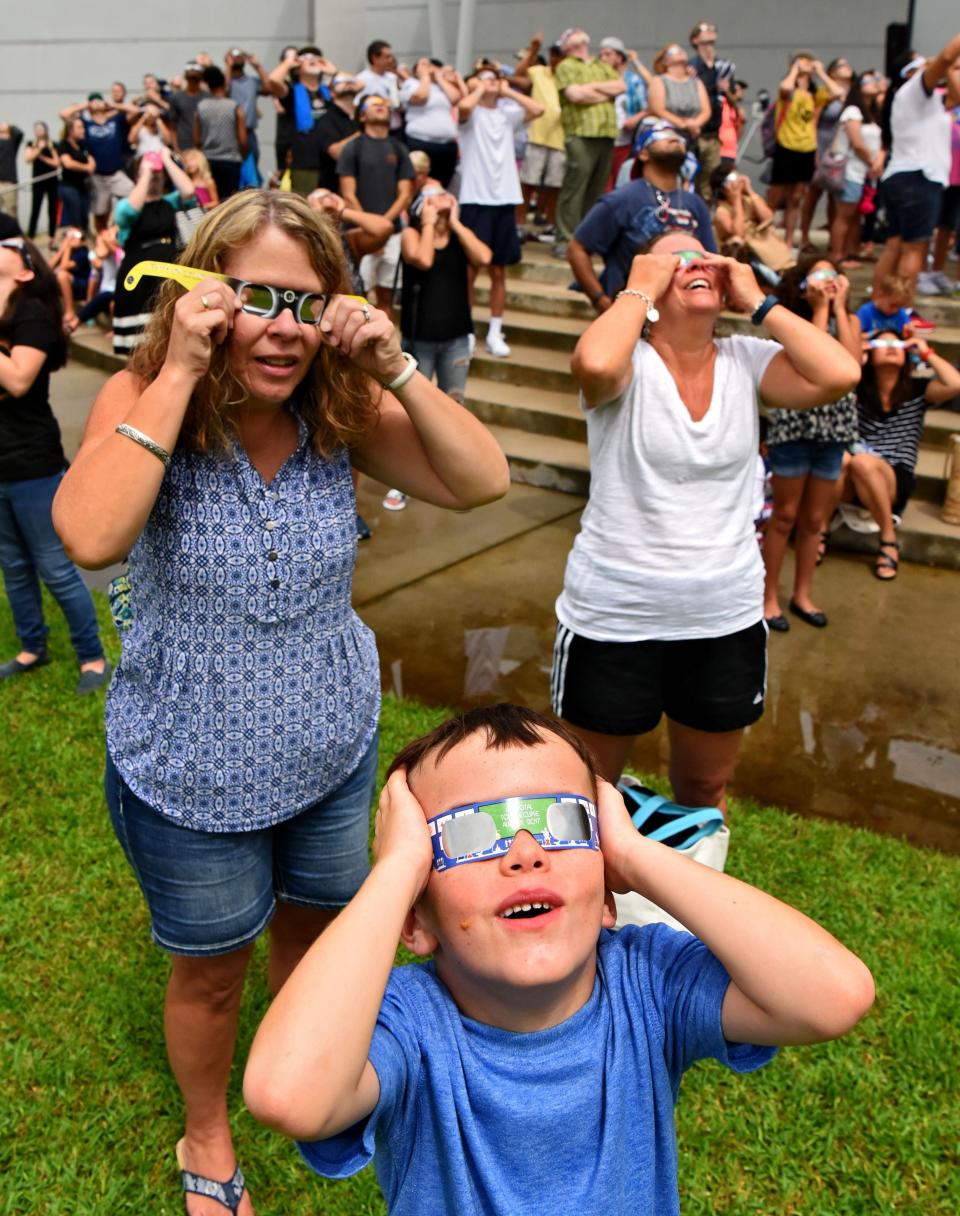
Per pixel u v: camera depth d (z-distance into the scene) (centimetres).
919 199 739
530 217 1236
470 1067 133
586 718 294
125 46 1587
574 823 132
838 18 1210
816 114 962
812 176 966
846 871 339
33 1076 264
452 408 200
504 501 704
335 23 1473
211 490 187
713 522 282
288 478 193
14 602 454
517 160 1109
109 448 173
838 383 271
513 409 789
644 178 534
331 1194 238
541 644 512
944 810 387
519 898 128
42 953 304
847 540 622
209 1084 228
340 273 184
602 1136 133
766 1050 135
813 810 387
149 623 197
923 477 647
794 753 425
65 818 362
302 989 119
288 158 1034
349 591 207
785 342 275
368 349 186
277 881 227
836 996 122
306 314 178
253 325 175
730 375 286
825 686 476
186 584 190
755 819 368
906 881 336
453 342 645
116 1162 244
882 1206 232
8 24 1605
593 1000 140
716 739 301
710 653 289
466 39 1321
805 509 519
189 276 177
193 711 196
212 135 1148
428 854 132
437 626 530
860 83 953
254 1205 236
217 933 210
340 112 932
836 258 934
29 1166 240
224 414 185
